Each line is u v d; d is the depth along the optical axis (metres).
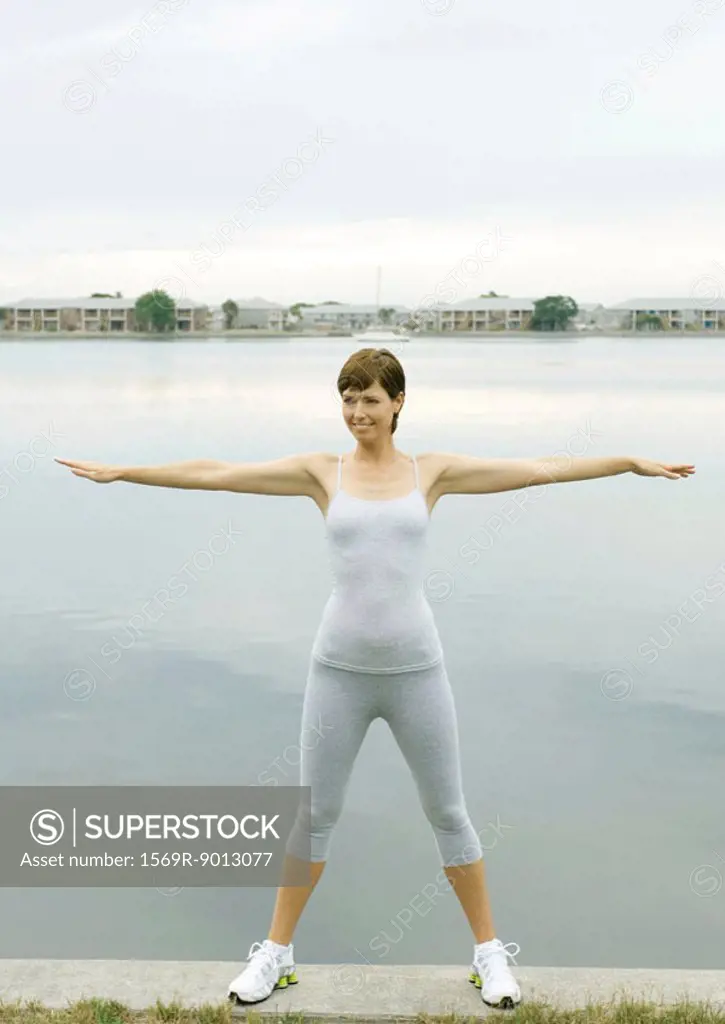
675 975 3.79
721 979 3.76
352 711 3.38
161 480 3.42
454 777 3.47
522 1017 3.44
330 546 3.37
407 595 3.31
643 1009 3.49
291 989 3.66
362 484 3.35
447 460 3.43
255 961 3.60
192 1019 3.47
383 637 3.29
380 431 3.31
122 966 3.84
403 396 3.36
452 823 3.52
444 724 3.40
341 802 3.51
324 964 4.25
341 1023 3.48
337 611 3.34
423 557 3.37
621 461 3.43
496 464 3.42
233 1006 3.53
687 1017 3.44
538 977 3.77
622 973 3.80
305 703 3.46
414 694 3.36
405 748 3.45
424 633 3.34
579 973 3.80
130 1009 3.54
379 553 3.28
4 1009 3.50
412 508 3.31
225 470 3.43
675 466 3.45
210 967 3.84
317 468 3.42
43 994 3.64
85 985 3.71
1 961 3.88
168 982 3.73
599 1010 3.49
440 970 3.80
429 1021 3.45
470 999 3.60
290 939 3.65
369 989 3.66
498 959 3.60
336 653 3.34
